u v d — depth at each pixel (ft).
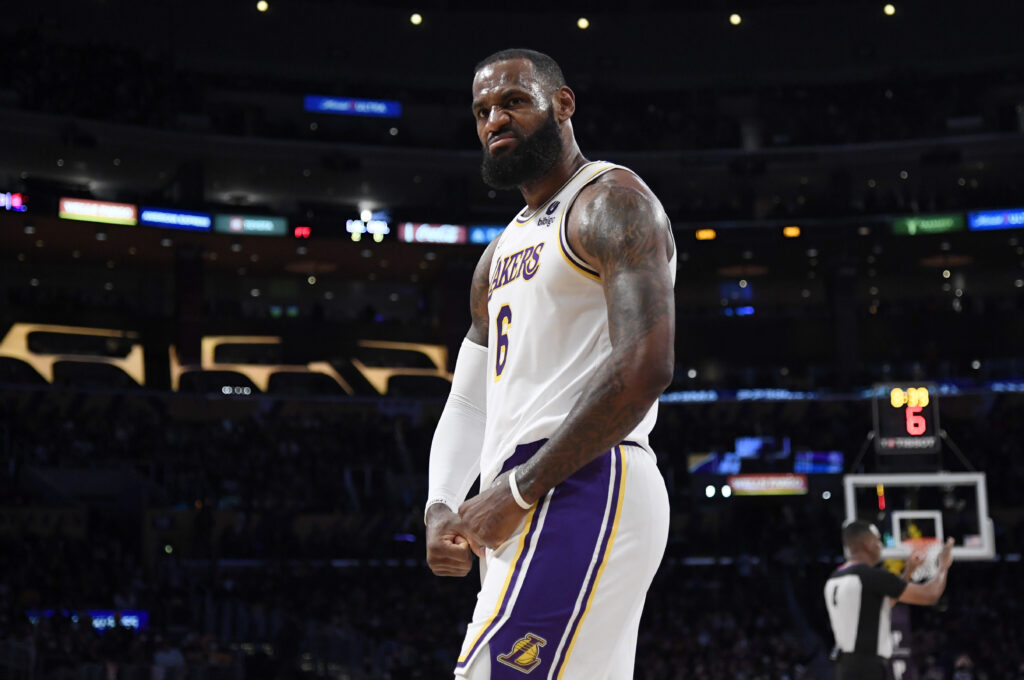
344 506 111.86
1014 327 138.00
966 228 127.54
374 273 143.95
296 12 138.41
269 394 128.57
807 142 139.54
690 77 143.95
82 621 77.92
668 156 135.64
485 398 9.89
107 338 128.98
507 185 8.89
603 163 8.70
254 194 140.67
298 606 91.71
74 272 136.87
